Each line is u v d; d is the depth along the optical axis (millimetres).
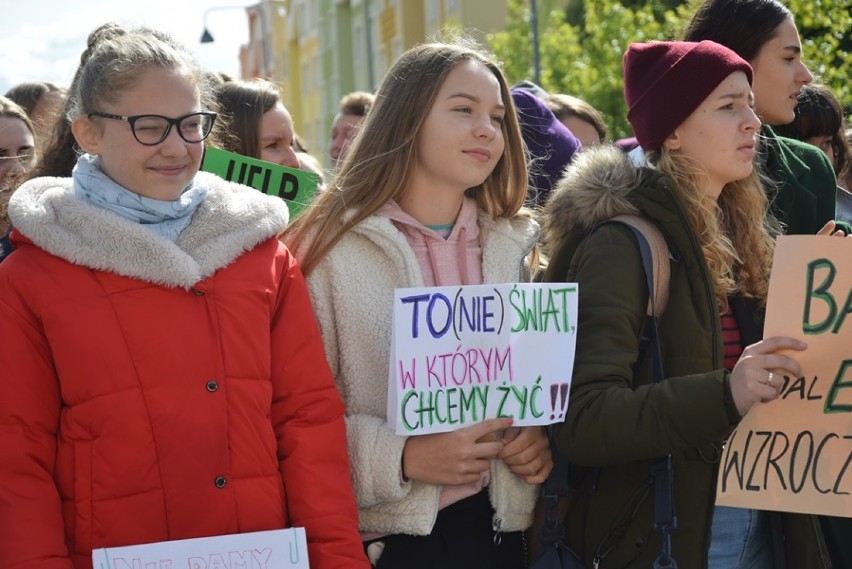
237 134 5117
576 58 17344
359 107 7438
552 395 3023
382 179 3229
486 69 3291
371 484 3053
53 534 2586
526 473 3127
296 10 43250
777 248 3012
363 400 3178
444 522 3150
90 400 2652
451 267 3287
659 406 2875
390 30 30844
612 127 16156
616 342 3020
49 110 5305
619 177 3178
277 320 2932
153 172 2762
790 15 3994
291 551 2662
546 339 3037
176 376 2695
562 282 3266
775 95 3992
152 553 2564
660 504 2969
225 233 2846
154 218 2799
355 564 2793
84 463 2652
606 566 3078
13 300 2672
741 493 3029
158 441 2662
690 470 3047
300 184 4320
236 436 2738
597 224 3199
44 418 2674
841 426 2986
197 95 2828
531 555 3348
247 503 2732
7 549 2547
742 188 3418
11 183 3889
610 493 3090
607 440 2922
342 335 3182
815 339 2980
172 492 2660
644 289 3096
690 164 3248
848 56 8938
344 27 36031
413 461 3041
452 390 2979
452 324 2979
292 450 2863
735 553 3176
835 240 2979
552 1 21297
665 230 3129
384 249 3203
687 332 3049
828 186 3936
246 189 2990
